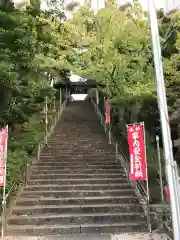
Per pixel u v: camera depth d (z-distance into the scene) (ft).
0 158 31.83
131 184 41.78
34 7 47.14
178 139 52.47
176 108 47.44
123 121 66.80
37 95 47.06
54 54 51.90
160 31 52.85
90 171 46.24
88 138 63.10
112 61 52.21
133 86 49.62
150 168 47.34
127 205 35.96
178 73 45.96
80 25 55.77
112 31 53.36
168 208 33.83
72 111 94.17
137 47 51.88
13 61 38.27
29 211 34.99
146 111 60.34
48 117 71.92
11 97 43.16
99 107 94.48
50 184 42.14
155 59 24.08
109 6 54.80
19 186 40.63
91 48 53.21
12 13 39.11
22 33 38.11
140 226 32.01
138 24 52.65
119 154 53.01
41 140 55.52
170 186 21.70
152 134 61.67
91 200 37.40
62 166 47.70
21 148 47.93
